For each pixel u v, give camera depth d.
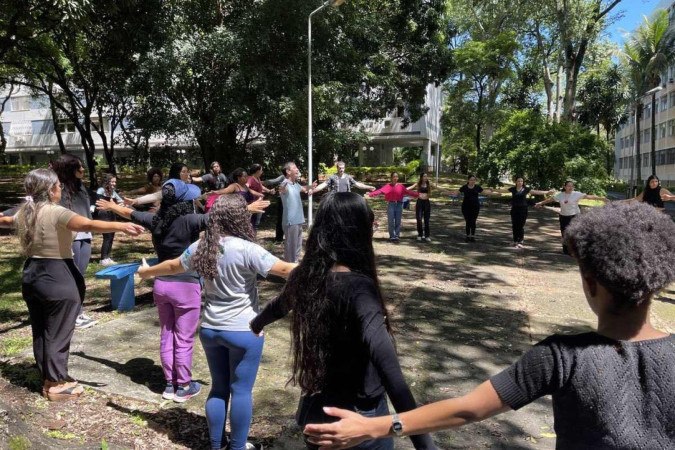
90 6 11.20
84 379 4.30
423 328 5.90
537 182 22.25
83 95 23.53
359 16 19.17
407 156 51.94
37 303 3.88
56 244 3.84
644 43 34.16
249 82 15.16
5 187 26.69
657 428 1.21
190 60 15.02
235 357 3.05
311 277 2.00
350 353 1.93
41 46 17.94
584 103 50.22
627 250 1.25
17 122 53.03
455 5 35.00
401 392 1.80
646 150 56.81
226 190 9.70
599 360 1.27
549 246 12.39
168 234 3.90
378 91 24.72
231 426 3.05
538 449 3.45
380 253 10.74
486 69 37.22
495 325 6.09
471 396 1.41
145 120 15.95
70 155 5.02
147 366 4.62
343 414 1.55
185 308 3.90
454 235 13.70
